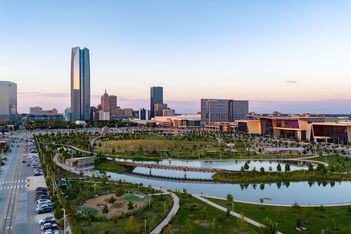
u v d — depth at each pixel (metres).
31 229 125.38
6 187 191.00
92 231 124.81
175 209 151.12
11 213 144.00
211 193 195.00
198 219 137.50
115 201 165.50
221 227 128.38
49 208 146.38
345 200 178.75
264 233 114.44
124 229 124.50
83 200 166.12
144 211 149.12
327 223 132.50
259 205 157.38
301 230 120.69
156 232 123.44
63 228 125.81
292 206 154.00
